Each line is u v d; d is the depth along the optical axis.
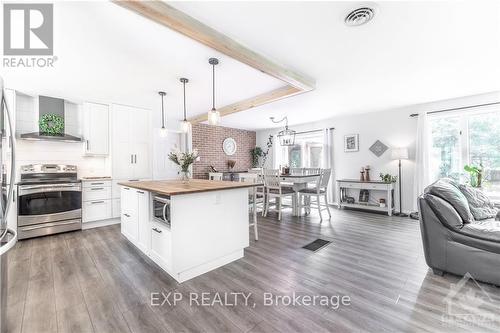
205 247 2.21
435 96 3.95
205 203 2.22
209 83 3.28
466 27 1.97
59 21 1.86
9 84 3.19
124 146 4.27
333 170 5.76
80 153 4.17
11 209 3.14
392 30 2.02
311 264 2.35
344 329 1.42
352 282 1.99
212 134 6.70
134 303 1.71
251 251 2.72
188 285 1.97
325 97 3.98
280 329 1.43
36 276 2.13
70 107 4.09
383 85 3.39
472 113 3.96
